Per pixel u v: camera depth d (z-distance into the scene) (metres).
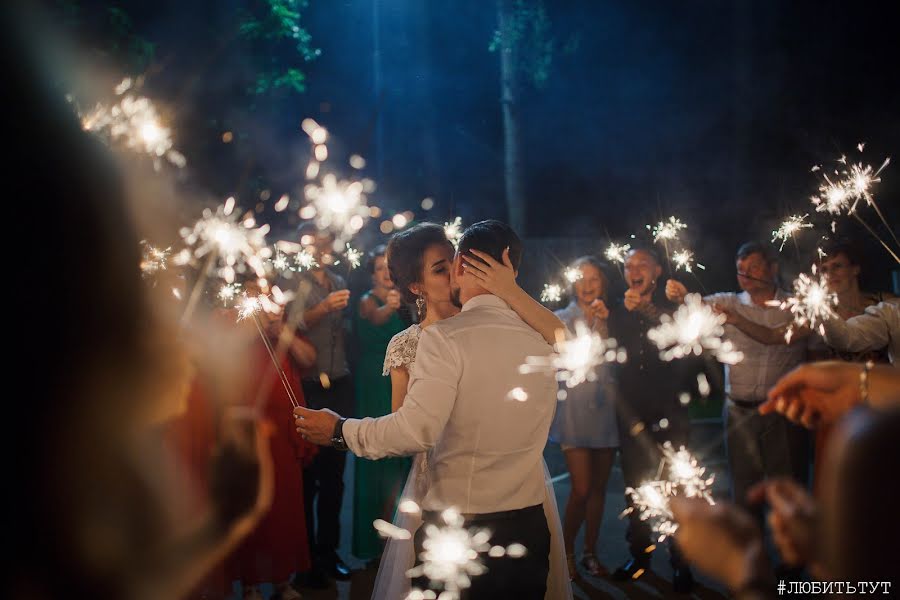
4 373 0.94
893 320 3.80
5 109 0.93
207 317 4.12
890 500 0.82
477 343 2.56
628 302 4.93
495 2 12.84
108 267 1.00
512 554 2.52
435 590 2.52
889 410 0.86
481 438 2.53
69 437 0.98
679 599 4.76
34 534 0.96
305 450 4.59
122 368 1.01
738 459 4.92
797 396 1.44
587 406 5.12
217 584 4.12
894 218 13.09
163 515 1.10
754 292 4.98
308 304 5.25
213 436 3.73
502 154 16.12
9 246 0.94
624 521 6.20
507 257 2.79
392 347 3.13
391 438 2.51
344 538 5.93
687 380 5.08
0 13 0.95
